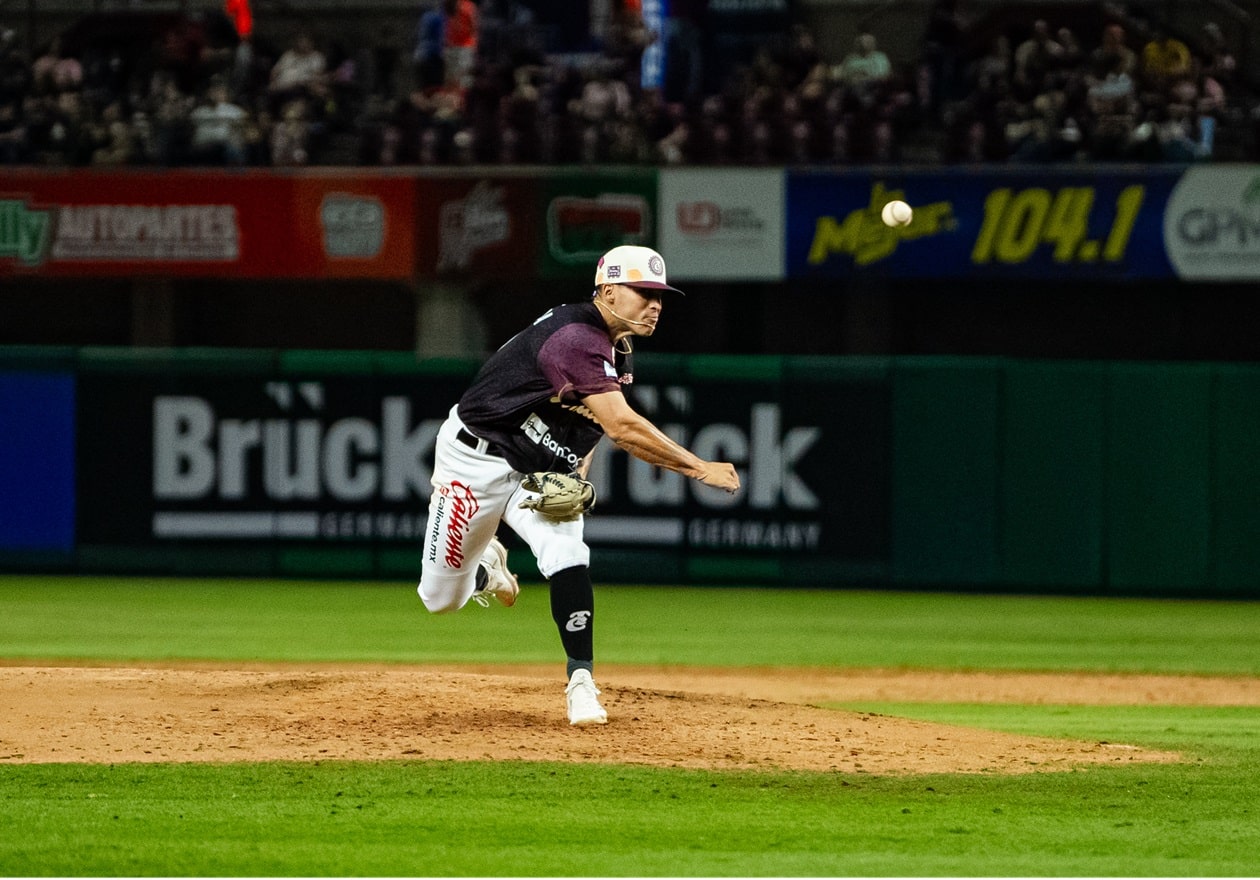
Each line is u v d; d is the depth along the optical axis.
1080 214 61.88
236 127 68.50
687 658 45.75
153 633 49.06
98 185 66.81
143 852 18.58
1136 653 46.78
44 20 80.00
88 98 72.06
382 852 18.67
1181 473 56.81
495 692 27.03
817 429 59.38
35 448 62.06
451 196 65.50
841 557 59.34
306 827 19.69
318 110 70.25
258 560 61.69
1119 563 57.34
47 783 21.58
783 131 65.69
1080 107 64.50
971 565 58.41
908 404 58.59
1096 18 71.19
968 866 18.42
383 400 61.03
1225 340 67.94
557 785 21.73
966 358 58.22
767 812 20.78
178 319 73.12
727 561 60.31
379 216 65.88
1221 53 68.12
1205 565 56.78
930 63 67.88
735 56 77.44
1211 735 31.33
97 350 61.78
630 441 21.94
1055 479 57.69
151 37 78.19
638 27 70.69
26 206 67.06
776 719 26.27
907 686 41.28
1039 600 57.38
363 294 74.25
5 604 55.19
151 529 61.91
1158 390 56.75
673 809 20.77
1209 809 21.72
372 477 61.19
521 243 65.31
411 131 67.62
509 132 66.94
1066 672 43.59
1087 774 23.97
